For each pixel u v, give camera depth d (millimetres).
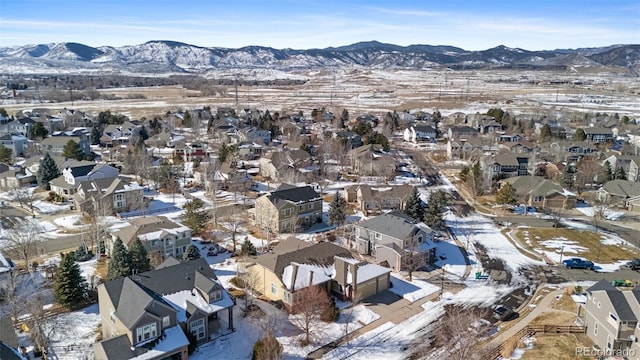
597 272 63312
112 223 76438
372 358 43969
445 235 76625
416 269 63875
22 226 72250
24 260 62625
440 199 83500
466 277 61781
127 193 84500
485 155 119438
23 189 96438
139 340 41188
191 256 61562
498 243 73625
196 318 45281
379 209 86938
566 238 75750
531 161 107812
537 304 54406
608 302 44312
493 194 100375
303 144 127812
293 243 62375
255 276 57094
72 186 90625
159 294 46500
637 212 88312
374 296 56188
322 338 47125
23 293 52938
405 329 49062
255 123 168625
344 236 74625
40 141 129375
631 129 155750
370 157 114812
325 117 190875
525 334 47875
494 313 51562
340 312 52219
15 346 41906
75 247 68625
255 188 101312
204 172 100375
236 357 43812
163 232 64375
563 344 46094
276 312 51969
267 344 41844
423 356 44219
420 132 157750
